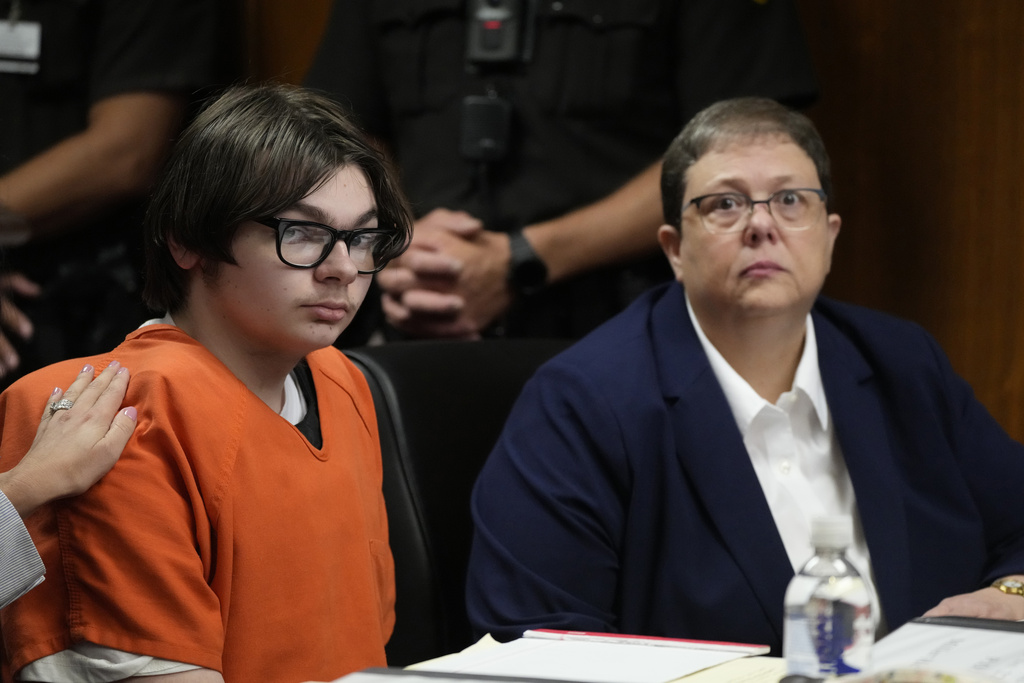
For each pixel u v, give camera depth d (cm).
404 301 564
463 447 437
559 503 376
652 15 577
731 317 398
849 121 691
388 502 415
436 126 597
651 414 386
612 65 575
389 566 341
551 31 581
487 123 572
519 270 560
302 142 289
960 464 425
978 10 644
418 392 433
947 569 397
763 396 415
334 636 296
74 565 262
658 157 590
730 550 370
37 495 257
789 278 389
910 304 679
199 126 298
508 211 579
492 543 377
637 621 374
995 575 400
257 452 287
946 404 425
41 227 629
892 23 672
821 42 696
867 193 689
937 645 253
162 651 256
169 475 271
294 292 287
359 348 446
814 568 250
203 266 295
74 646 261
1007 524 423
